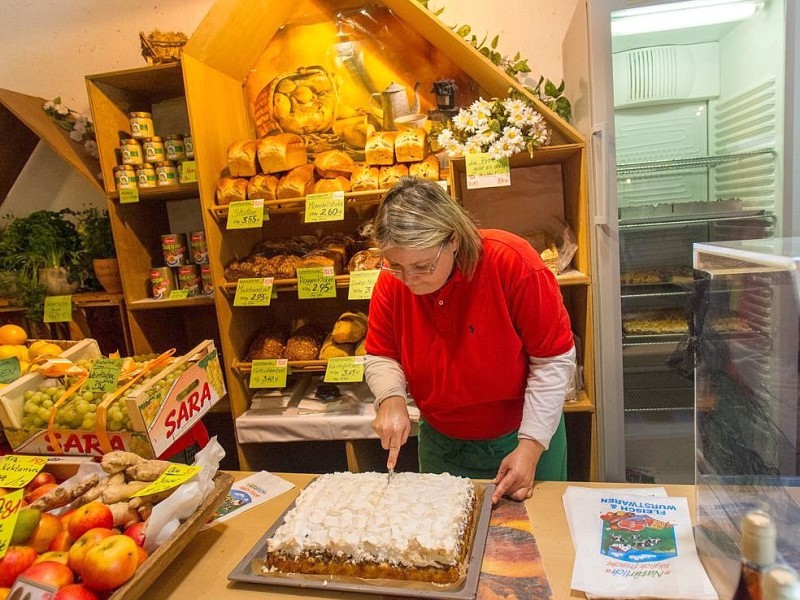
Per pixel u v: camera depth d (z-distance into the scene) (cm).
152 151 208
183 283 217
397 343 147
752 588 69
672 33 200
